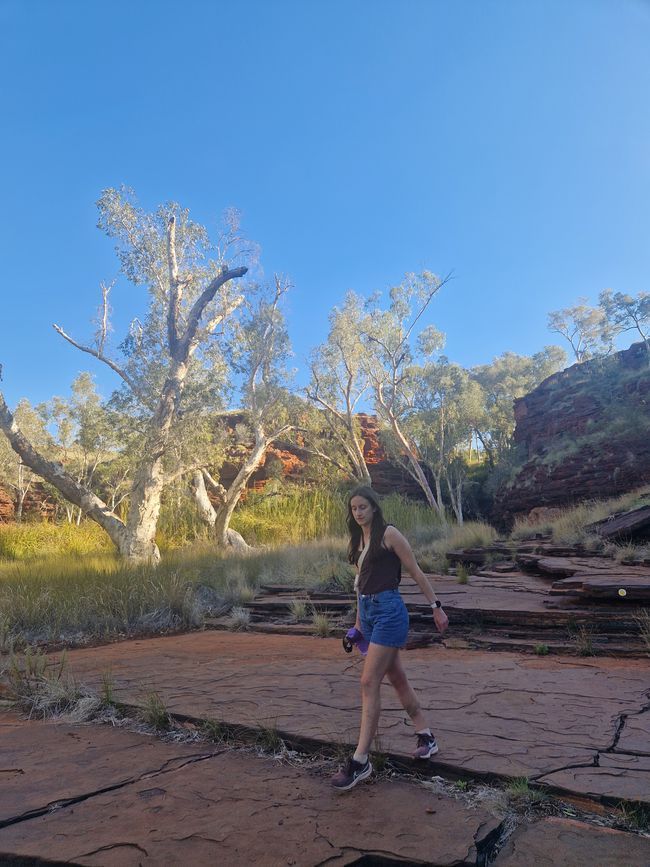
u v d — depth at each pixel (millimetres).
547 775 3332
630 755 3635
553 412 34656
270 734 4137
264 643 8211
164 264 25516
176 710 4859
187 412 23109
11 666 6246
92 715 5059
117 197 24531
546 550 12688
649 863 2564
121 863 2664
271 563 14672
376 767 3572
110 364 23516
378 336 36031
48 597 10297
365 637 3652
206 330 24672
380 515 3664
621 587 7355
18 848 2850
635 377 30297
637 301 39156
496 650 7082
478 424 40594
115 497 33875
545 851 2686
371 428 44938
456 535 17547
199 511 29453
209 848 2762
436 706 4762
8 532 30016
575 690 5152
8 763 4043
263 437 28219
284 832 2873
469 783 3367
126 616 9867
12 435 21453
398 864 2594
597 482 27641
